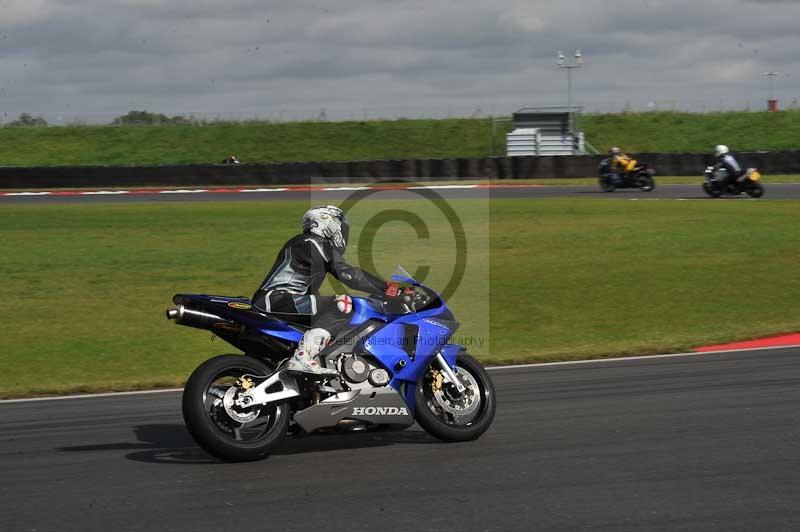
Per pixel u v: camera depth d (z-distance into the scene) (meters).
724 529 10.32
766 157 80.06
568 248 41.09
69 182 78.81
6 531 10.57
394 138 116.94
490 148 113.38
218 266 37.81
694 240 42.53
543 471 12.72
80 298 32.22
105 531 10.52
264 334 13.57
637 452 13.62
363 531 10.39
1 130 119.00
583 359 23.16
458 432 14.42
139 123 121.88
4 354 25.19
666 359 22.59
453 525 10.55
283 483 12.28
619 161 68.12
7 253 41.34
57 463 13.69
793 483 11.93
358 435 15.15
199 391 12.95
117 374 23.14
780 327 27.30
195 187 79.00
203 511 11.16
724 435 14.54
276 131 119.31
